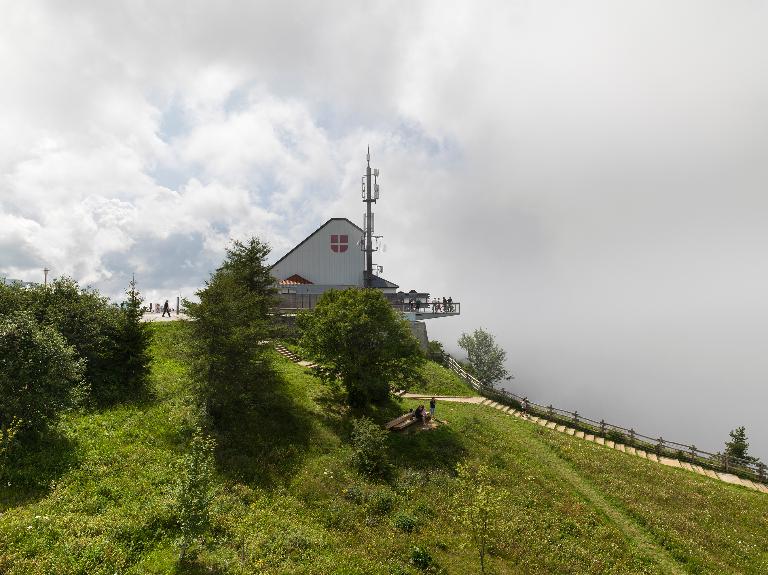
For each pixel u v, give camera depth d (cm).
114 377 2486
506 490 2403
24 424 1791
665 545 2155
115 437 2002
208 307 2300
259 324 2523
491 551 1903
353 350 2919
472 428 3147
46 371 1870
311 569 1510
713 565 2033
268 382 2595
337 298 3181
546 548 1980
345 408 2978
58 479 1648
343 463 2309
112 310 2695
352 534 1812
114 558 1345
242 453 2153
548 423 3778
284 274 5553
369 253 5575
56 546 1332
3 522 1381
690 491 2778
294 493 1980
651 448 3534
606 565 1945
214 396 2273
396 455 2542
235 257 3186
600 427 3722
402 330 3039
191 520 1427
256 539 1599
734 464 3312
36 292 2545
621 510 2425
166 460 1920
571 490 2566
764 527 2461
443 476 2412
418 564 1705
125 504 1603
